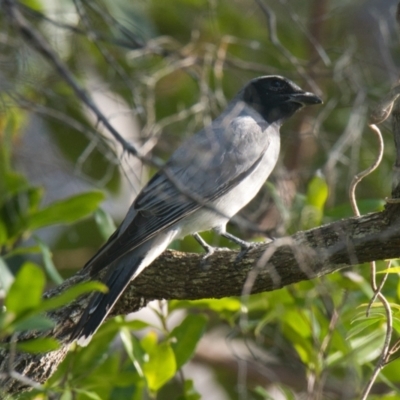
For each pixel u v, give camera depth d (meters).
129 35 10.30
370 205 9.84
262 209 10.92
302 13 15.31
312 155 13.90
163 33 14.83
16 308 5.93
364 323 8.21
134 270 8.77
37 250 8.80
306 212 9.68
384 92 12.44
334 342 8.84
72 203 8.44
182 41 14.67
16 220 8.62
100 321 8.34
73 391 8.52
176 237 10.13
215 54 13.15
